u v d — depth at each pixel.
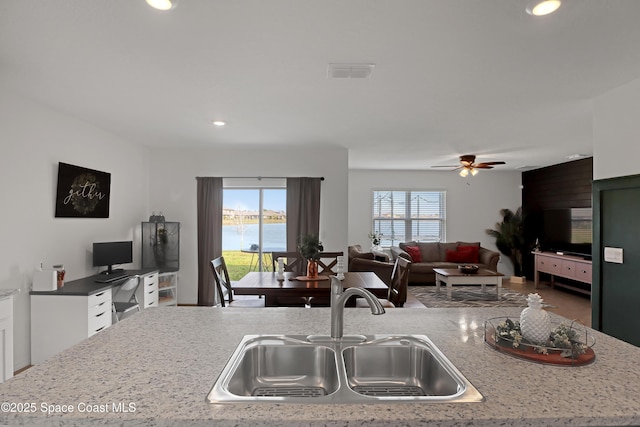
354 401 0.88
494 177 7.79
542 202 7.16
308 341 1.34
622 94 2.75
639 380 0.99
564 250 6.35
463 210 7.83
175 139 4.68
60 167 3.44
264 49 2.17
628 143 2.70
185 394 0.91
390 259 7.64
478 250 7.29
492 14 1.78
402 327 1.51
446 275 5.64
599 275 2.96
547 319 1.20
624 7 1.71
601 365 1.09
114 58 2.29
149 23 1.88
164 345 1.28
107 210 4.21
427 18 1.82
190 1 1.68
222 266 3.87
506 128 4.04
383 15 1.80
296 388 1.27
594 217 3.01
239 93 2.94
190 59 2.31
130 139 4.68
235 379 1.12
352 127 4.03
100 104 3.23
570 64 2.36
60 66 2.41
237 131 4.24
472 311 1.79
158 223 4.90
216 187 5.24
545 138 4.52
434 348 1.25
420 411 0.84
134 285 3.71
